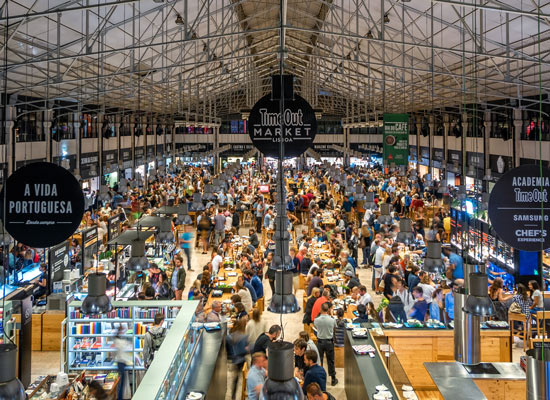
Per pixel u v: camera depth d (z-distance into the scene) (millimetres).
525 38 14391
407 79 26922
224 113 47188
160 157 35125
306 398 7238
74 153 24719
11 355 4180
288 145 9469
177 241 18969
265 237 19625
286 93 9430
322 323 9477
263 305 13070
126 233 13367
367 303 10633
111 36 16672
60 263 12945
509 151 22922
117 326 9562
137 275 13453
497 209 6422
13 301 9797
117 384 9195
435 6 14844
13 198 7270
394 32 19016
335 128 46781
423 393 9102
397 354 9203
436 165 34281
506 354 9438
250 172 39875
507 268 13742
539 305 11312
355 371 8211
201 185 30031
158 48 20297
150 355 8875
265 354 7227
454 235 17453
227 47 26047
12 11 11898
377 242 15578
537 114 20469
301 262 14688
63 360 9430
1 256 13188
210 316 9805
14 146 18266
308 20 24938
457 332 6363
